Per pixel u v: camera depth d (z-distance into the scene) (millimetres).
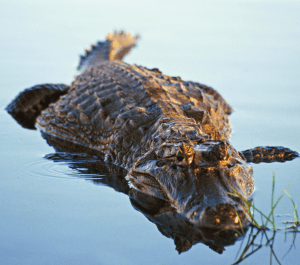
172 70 41438
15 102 31703
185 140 17000
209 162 15531
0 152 23359
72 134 26203
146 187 17828
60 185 18625
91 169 21047
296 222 14453
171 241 13570
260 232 13906
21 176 19625
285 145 23812
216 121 24172
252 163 21094
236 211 14039
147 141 19766
